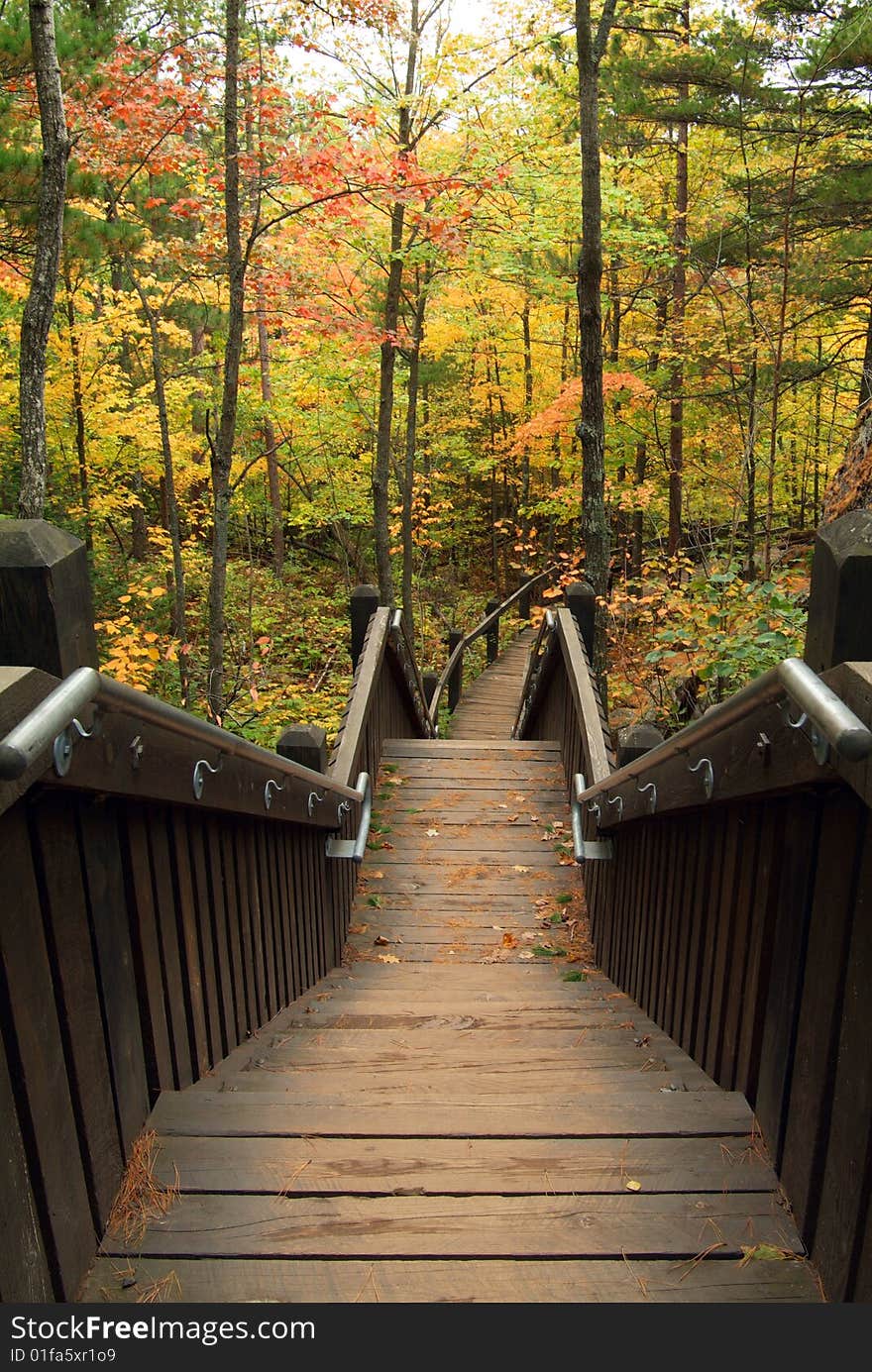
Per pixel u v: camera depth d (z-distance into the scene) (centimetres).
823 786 180
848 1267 162
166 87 851
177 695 1162
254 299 1038
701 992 290
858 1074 165
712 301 1455
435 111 1114
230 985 301
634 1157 216
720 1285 174
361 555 2142
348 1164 211
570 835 691
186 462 1650
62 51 838
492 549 2467
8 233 925
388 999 414
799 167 1177
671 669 706
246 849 326
